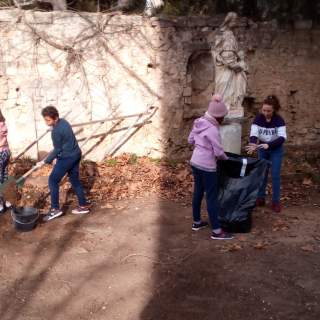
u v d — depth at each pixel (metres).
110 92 7.46
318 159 7.98
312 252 4.51
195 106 8.12
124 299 3.82
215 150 4.52
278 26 8.23
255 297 3.79
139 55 7.46
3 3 8.05
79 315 3.63
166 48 7.49
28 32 6.93
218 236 4.80
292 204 5.85
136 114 7.57
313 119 8.81
